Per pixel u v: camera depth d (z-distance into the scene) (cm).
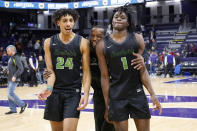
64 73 260
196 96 775
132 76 236
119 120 234
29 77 1290
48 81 258
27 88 1164
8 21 2586
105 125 296
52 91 265
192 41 2106
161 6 2672
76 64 262
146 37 2259
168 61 1594
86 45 262
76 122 253
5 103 747
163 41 2214
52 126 274
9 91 573
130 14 242
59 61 260
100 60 243
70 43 259
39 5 1973
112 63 237
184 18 2414
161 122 454
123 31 239
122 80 236
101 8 2764
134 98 236
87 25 2691
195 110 558
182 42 2120
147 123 240
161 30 2442
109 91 242
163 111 554
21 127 450
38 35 2462
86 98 255
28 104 703
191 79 1415
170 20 2639
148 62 1500
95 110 304
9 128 446
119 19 236
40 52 1950
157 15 2617
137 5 2009
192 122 449
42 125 459
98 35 281
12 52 568
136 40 238
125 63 234
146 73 241
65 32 256
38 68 1332
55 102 263
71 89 261
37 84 1310
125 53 234
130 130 407
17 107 677
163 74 1711
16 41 2086
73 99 258
